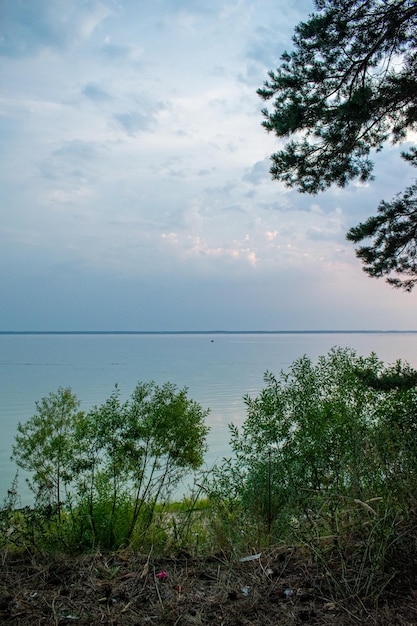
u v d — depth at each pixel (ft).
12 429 79.41
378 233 25.27
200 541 15.06
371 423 16.26
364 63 23.66
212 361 295.89
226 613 9.85
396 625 9.18
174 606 10.03
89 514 16.19
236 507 17.21
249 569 12.07
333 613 9.74
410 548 10.68
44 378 182.80
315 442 16.29
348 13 22.91
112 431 17.70
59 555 13.25
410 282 25.35
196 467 18.16
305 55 23.82
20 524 15.33
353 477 12.50
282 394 18.81
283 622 9.46
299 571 11.57
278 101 24.50
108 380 171.63
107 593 10.78
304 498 14.21
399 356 241.55
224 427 77.30
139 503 17.58
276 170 25.17
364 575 10.50
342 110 22.22
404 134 25.31
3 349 511.81
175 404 18.07
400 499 11.60
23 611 9.93
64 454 16.99
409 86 22.50
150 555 12.85
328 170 24.90
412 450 12.89
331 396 18.70
